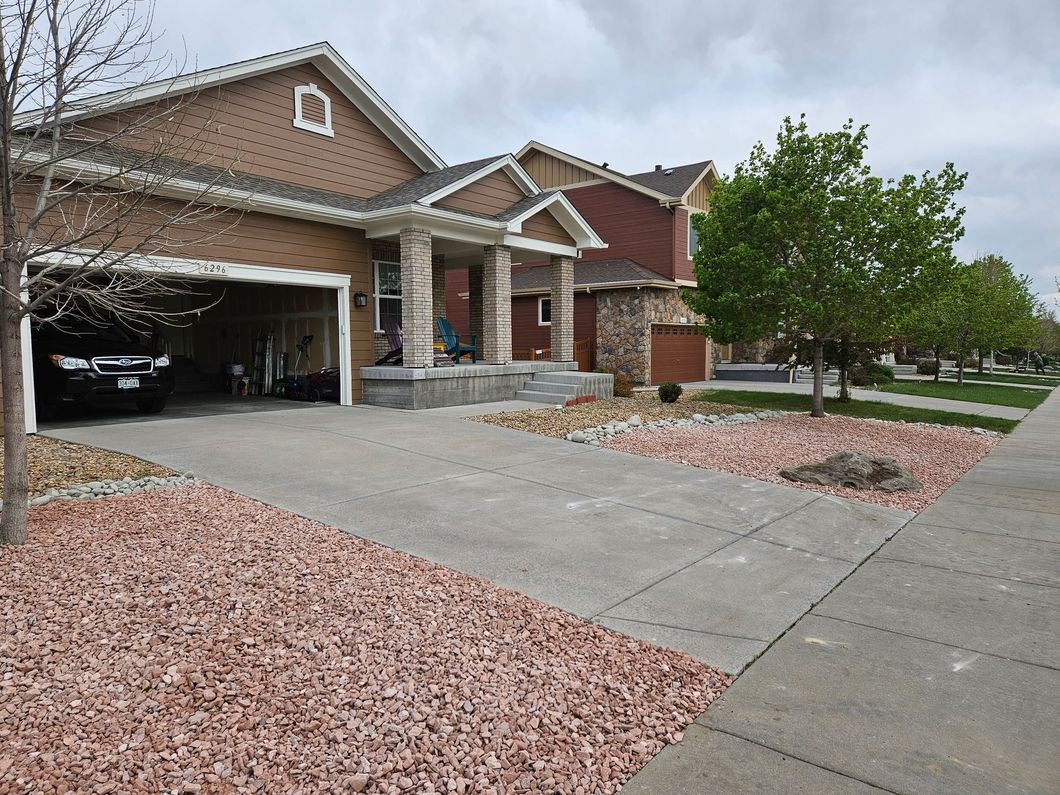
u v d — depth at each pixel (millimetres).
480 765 2523
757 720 2955
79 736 2557
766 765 2629
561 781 2475
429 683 3031
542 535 5316
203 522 5031
